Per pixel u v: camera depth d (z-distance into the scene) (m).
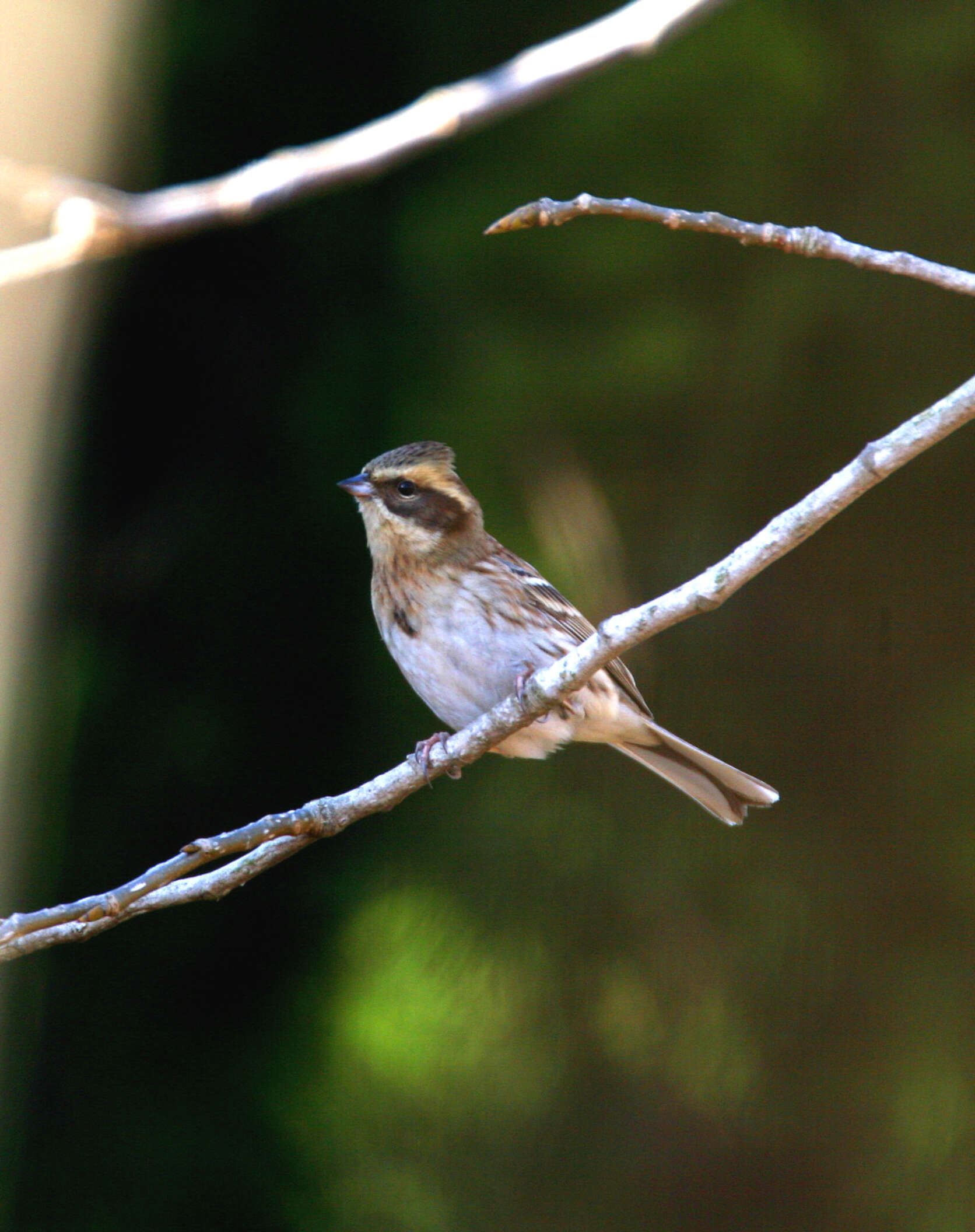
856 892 11.99
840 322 12.27
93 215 7.46
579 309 12.22
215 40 12.58
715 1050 11.98
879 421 12.36
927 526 12.54
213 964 12.66
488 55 13.20
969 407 5.58
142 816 12.47
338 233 12.94
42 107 7.36
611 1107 12.24
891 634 12.33
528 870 12.16
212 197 8.03
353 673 12.95
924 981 11.79
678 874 12.09
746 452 12.42
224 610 12.91
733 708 12.27
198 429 13.15
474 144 12.59
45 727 10.99
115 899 5.71
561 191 12.30
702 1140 12.11
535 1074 12.21
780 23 11.88
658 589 12.05
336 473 12.73
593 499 12.13
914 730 12.16
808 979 11.94
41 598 10.16
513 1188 12.01
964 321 12.20
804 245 5.73
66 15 7.32
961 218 12.27
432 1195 11.90
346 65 13.26
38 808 10.87
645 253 12.11
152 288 13.07
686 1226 11.89
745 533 12.29
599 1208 11.82
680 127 12.19
